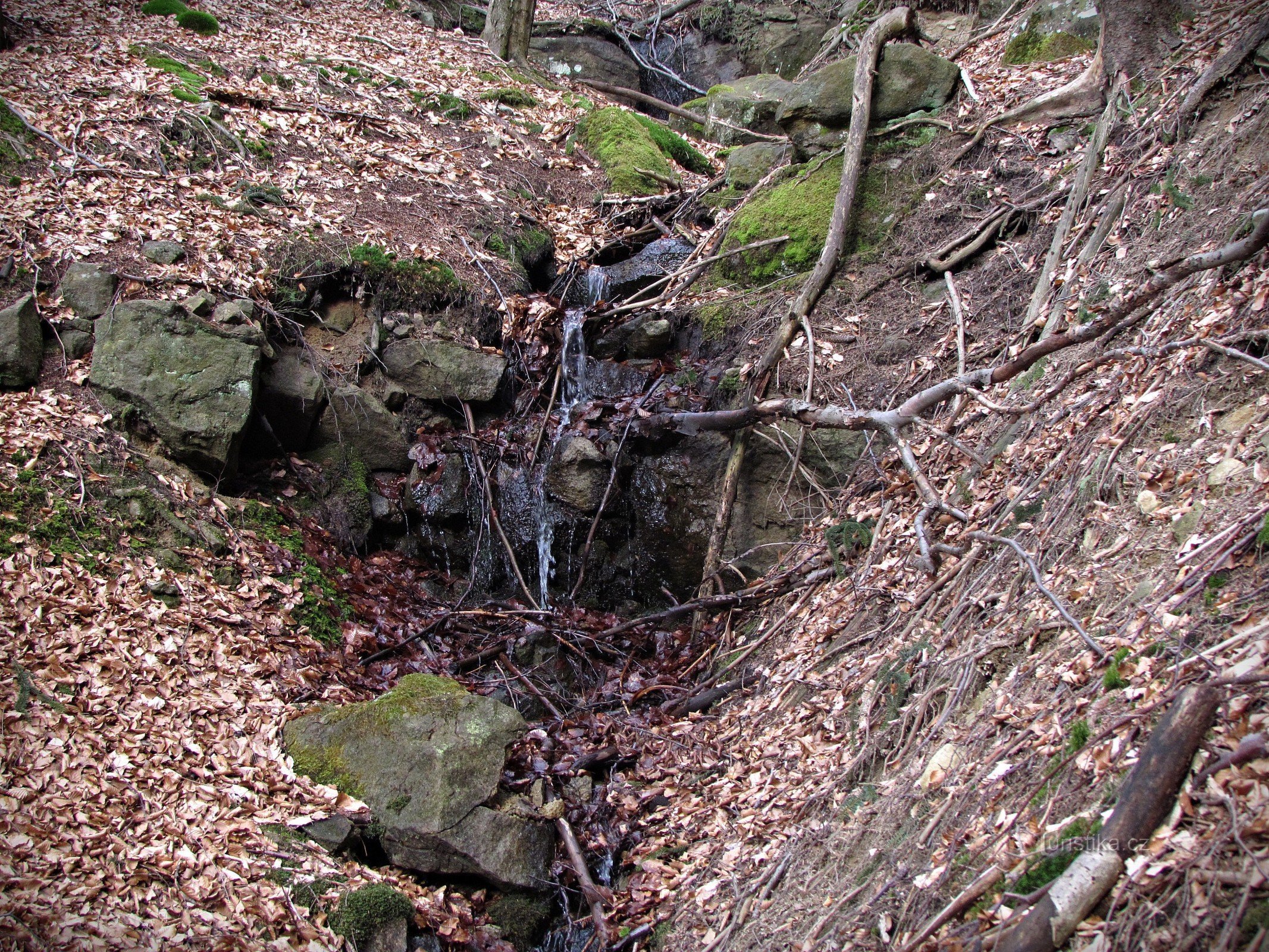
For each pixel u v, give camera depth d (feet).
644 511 23.75
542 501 23.81
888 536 18.20
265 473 21.40
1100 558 12.66
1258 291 13.71
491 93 36.76
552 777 17.39
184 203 23.50
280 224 24.26
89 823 12.45
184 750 14.35
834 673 16.26
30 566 15.83
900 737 13.43
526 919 14.90
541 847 15.61
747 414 21.21
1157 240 17.35
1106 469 13.61
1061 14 28.14
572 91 42.37
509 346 25.58
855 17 40.60
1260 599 10.11
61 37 30.25
